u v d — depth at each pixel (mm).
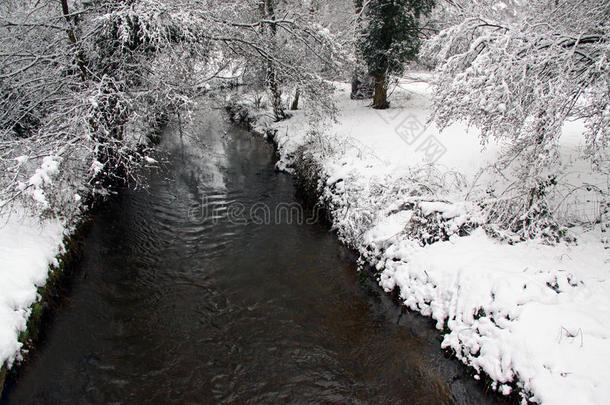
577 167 7391
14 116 8867
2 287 4945
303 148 12859
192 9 9023
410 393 4898
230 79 14008
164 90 9344
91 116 7586
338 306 6629
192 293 6859
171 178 12680
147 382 4992
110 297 6609
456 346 5270
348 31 14711
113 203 10180
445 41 6336
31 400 4582
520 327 4688
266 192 11867
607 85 4797
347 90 22281
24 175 6664
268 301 6695
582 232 6109
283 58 12414
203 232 9148
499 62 5477
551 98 5145
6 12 9383
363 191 8617
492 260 5859
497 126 5660
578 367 4066
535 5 6078
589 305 4805
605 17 5395
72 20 9406
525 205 6117
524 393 4254
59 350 5328
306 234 9195
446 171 8398
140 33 8688
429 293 6172
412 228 7281
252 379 5090
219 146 17094
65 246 6961
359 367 5328
